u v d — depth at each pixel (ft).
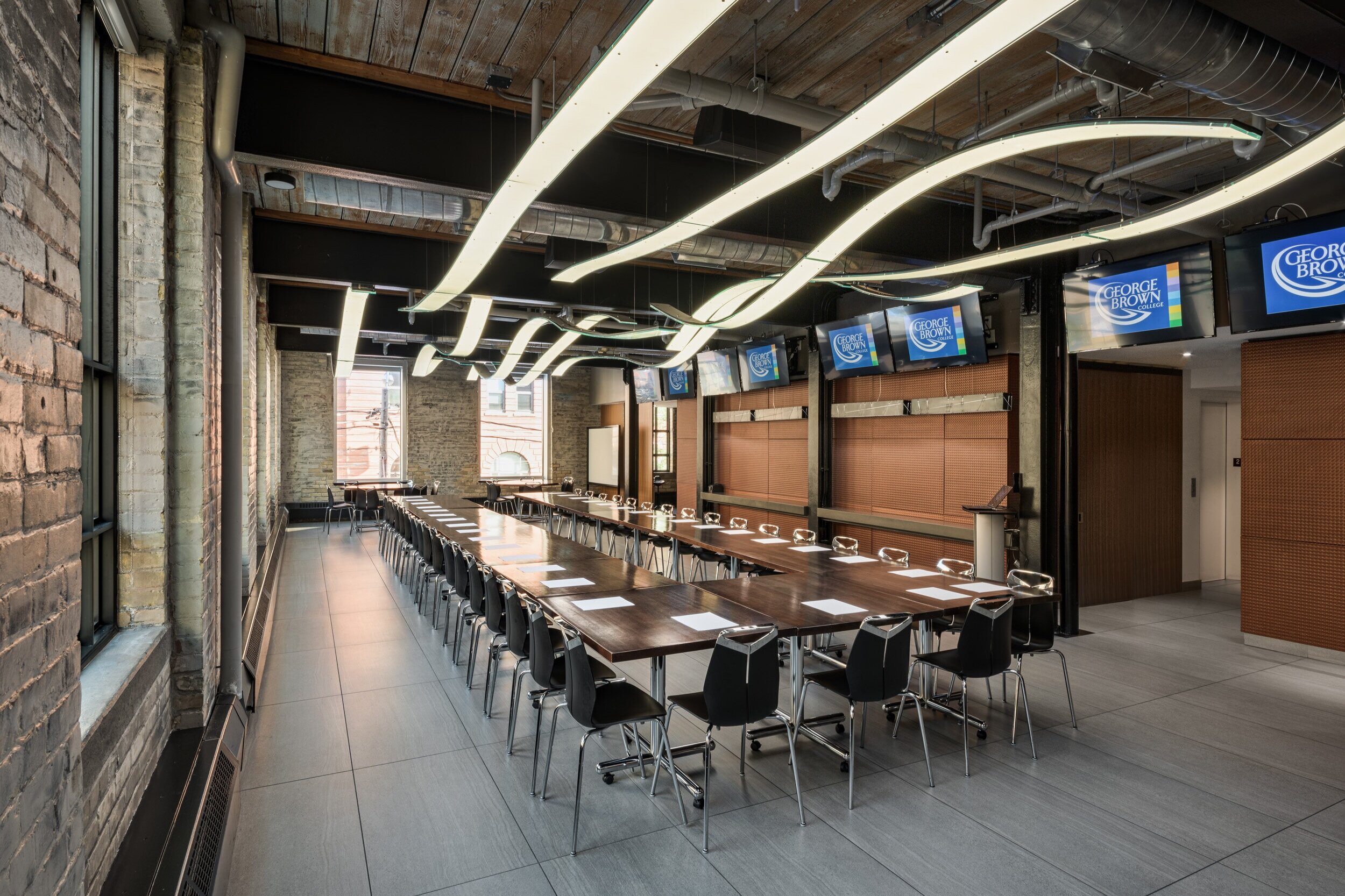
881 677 11.44
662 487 52.24
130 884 6.84
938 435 27.07
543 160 8.37
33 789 3.89
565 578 16.38
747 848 9.96
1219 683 17.21
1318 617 19.25
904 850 9.89
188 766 9.49
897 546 28.91
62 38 4.55
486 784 11.78
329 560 34.37
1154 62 9.35
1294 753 13.15
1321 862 9.66
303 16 11.82
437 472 53.72
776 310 30.94
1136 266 19.30
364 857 9.71
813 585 16.01
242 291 14.10
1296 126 11.55
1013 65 13.29
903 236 20.33
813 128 13.80
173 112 10.63
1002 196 20.34
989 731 14.16
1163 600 26.86
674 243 11.69
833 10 11.76
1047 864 9.58
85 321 8.86
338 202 16.72
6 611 3.59
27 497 3.88
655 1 5.46
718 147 14.47
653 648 10.70
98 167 9.53
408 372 52.95
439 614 23.61
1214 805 11.19
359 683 16.71
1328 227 15.55
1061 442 22.24
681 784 11.82
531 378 36.40
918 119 15.53
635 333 23.54
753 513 38.58
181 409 10.75
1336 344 19.07
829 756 12.92
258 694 15.61
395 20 11.97
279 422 48.60
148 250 9.96
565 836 10.25
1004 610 12.68
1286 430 20.02
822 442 32.12
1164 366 27.55
